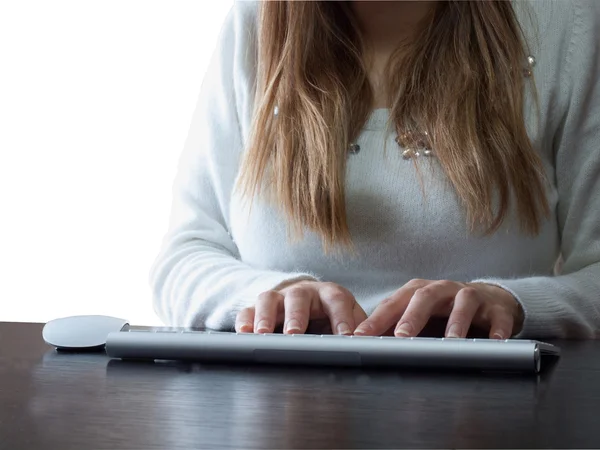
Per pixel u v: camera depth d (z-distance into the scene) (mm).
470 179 1182
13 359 850
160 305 1302
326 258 1245
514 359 745
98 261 2582
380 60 1304
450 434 553
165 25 2537
